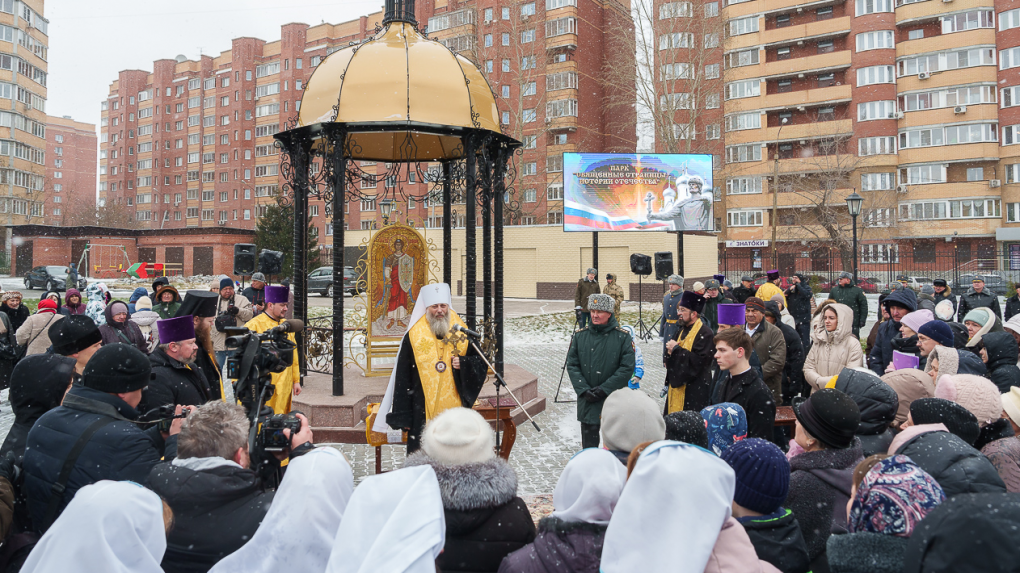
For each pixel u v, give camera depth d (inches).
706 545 61.3
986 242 1550.2
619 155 713.0
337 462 76.9
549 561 73.7
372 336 324.8
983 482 84.7
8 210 2026.3
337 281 260.7
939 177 1574.8
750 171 1726.1
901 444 98.5
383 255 327.9
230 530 82.7
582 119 1715.1
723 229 1761.8
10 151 2037.4
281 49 2546.8
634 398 97.9
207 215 2805.1
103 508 58.9
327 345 328.8
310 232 1242.6
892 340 241.6
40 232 1628.9
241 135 2628.0
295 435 100.4
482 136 283.9
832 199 1541.6
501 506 83.3
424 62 274.5
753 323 220.1
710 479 64.3
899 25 1630.2
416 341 174.2
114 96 3243.1
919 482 71.4
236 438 90.0
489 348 291.7
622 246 1058.1
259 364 124.0
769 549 77.2
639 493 64.8
